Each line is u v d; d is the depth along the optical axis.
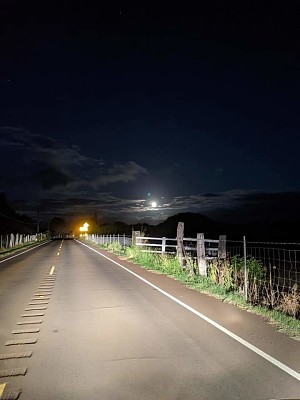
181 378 5.17
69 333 7.52
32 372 5.49
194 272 15.60
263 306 9.66
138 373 5.37
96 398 4.62
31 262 24.73
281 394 4.65
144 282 14.43
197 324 7.98
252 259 14.09
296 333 7.20
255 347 6.43
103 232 86.81
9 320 8.66
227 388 4.84
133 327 7.85
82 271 18.56
